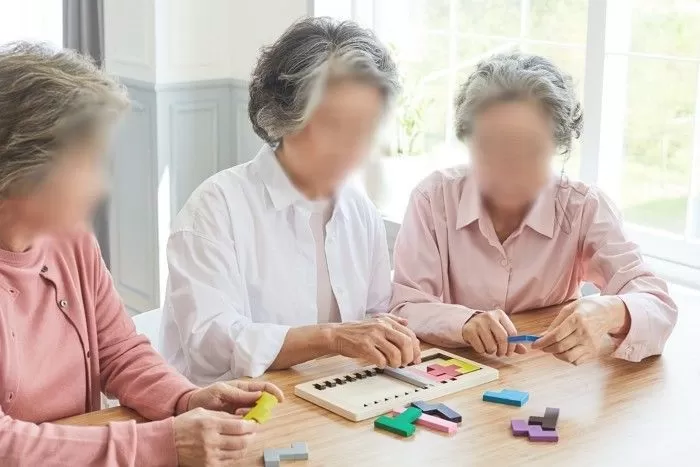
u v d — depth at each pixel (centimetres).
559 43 290
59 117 131
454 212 215
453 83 319
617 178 282
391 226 318
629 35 272
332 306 204
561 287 217
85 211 141
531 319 209
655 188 275
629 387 175
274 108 180
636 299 190
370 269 211
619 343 190
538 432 153
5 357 146
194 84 375
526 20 298
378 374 175
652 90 270
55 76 133
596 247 213
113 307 170
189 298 184
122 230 402
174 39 366
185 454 140
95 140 136
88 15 394
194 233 189
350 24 180
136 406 161
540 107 186
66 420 156
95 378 166
